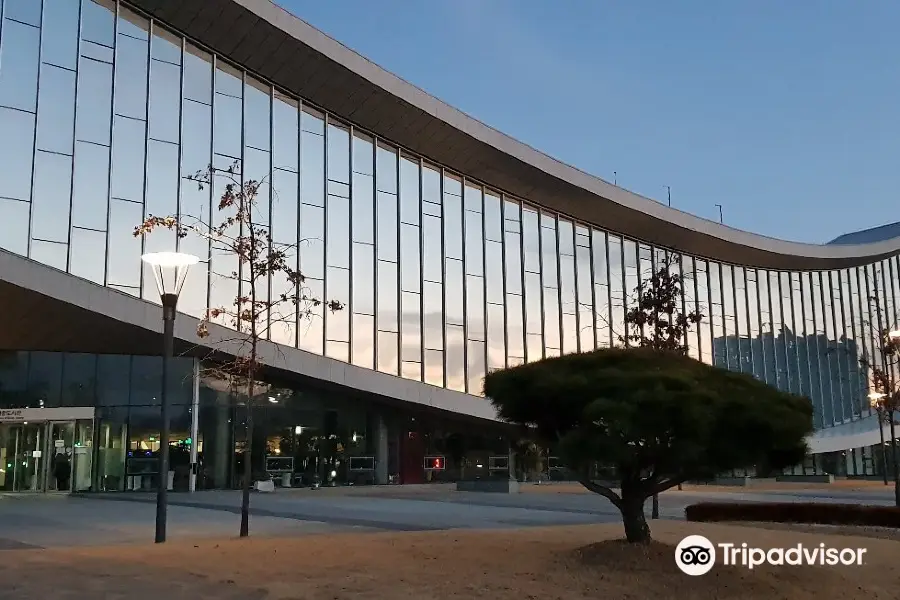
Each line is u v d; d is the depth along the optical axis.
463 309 39.72
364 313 35.62
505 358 41.09
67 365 33.19
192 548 13.26
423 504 26.81
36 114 27.52
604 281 46.69
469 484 37.06
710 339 53.41
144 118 30.05
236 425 34.75
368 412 38.34
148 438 33.47
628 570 11.41
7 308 27.23
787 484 50.47
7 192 26.56
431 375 37.81
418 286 37.97
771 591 10.75
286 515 21.39
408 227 38.00
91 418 33.12
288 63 33.12
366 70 34.25
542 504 27.30
